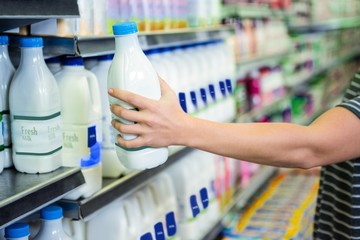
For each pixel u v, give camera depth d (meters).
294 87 4.67
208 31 2.56
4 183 1.34
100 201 1.61
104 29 1.75
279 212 3.10
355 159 1.63
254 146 1.35
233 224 2.88
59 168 1.47
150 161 1.28
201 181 2.46
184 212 2.31
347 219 1.77
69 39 1.46
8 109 1.46
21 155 1.42
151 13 2.09
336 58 6.54
